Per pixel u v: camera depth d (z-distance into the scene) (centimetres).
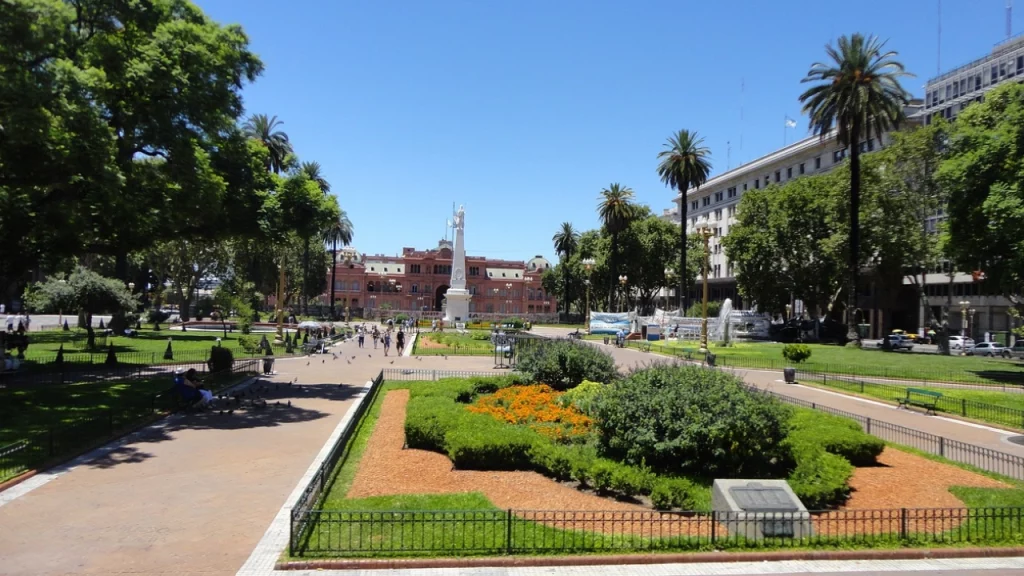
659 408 1177
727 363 3781
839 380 2972
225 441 1441
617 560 804
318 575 750
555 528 884
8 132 1572
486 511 827
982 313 6488
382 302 13200
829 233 5841
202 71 2019
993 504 1088
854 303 4866
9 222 2080
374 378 2680
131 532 874
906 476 1292
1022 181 2786
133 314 5297
